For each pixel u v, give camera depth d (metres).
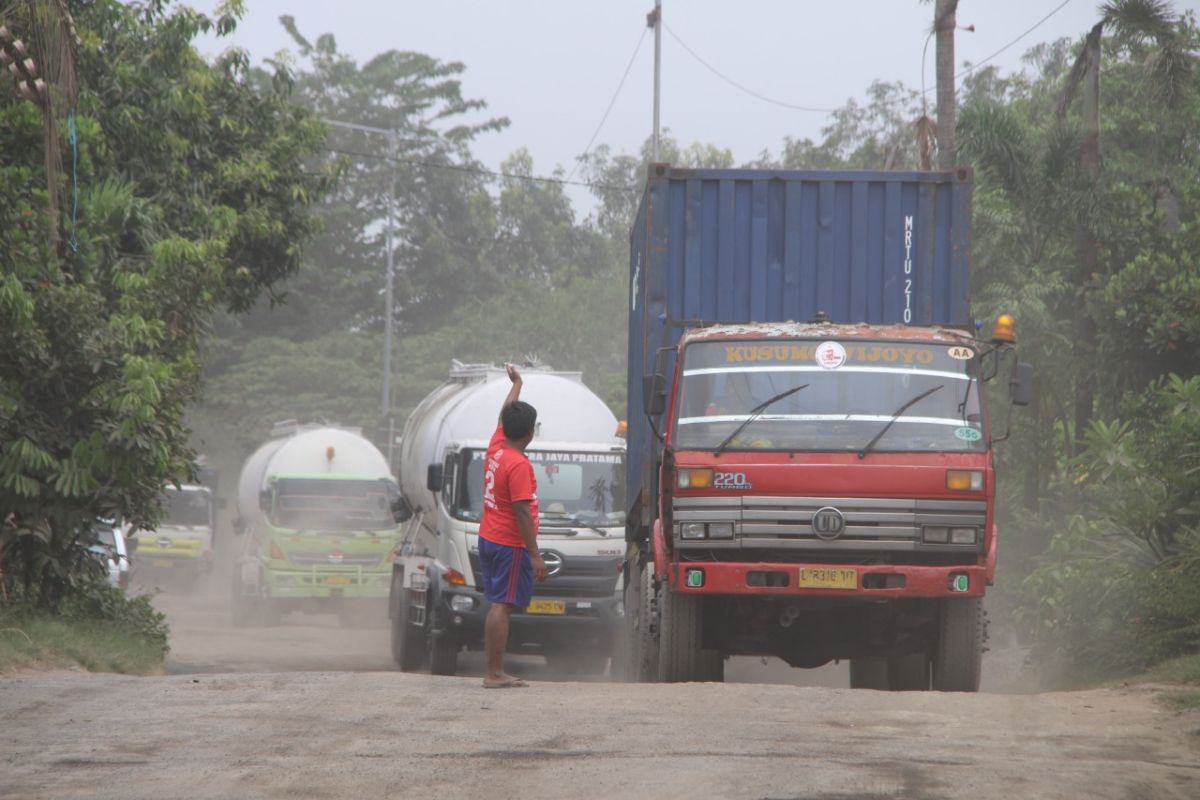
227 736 26.08
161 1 76.06
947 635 38.09
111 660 47.91
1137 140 105.19
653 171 46.91
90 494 52.16
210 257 64.88
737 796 20.88
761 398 38.72
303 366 195.38
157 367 51.81
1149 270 68.25
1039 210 78.06
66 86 46.88
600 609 60.84
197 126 75.19
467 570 59.88
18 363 50.62
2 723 27.80
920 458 37.69
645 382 39.81
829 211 47.03
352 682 34.94
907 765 23.30
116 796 21.02
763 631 40.91
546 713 29.05
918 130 90.06
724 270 46.94
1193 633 44.62
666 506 39.22
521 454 34.78
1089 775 22.67
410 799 20.83
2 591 50.50
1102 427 50.97
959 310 46.81
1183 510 48.44
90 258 55.38
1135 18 74.00
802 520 37.16
